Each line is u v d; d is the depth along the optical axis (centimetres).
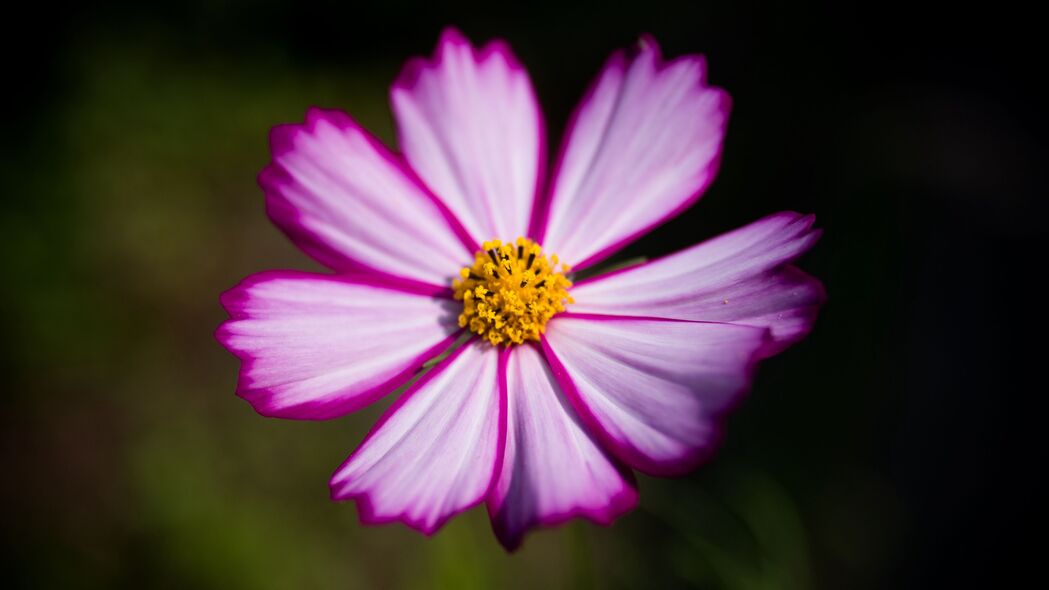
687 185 22
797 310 20
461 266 22
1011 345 31
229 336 21
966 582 29
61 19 44
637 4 43
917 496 30
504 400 21
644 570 29
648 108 22
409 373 21
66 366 36
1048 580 28
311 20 45
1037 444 30
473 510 30
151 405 35
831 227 35
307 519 31
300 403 21
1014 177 36
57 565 31
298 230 22
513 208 22
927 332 32
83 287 37
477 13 45
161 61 43
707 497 30
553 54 43
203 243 39
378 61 45
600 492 19
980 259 33
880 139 37
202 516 31
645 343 21
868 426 31
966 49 40
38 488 33
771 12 42
